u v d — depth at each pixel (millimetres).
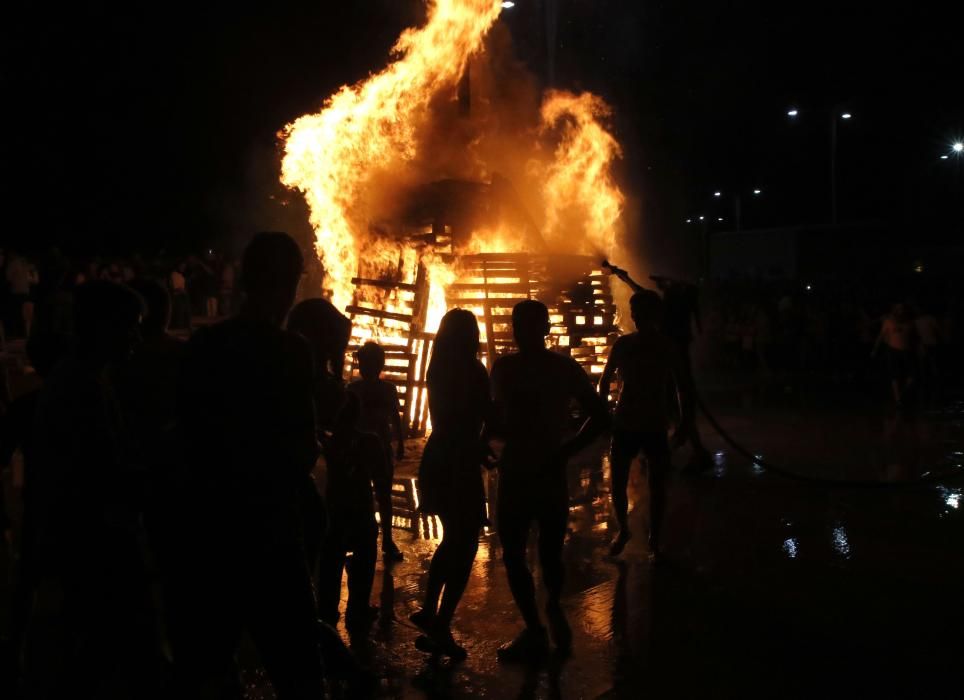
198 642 2875
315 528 3713
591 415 4449
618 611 5039
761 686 4062
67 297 14070
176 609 2895
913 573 5695
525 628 4793
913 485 8242
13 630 3521
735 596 5277
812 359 19766
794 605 5121
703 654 4426
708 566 5867
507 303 10469
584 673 4211
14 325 17609
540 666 4289
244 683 4148
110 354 3295
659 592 5355
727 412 13586
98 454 3189
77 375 3221
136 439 3680
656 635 4676
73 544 3199
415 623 4352
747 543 6422
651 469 5980
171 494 2943
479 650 4500
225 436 2865
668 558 6055
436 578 4355
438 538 6496
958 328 19281
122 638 3305
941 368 18156
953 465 9297
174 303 19156
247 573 2842
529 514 4383
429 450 4410
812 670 4230
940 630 4723
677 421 12109
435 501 4363
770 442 10844
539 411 4387
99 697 3926
